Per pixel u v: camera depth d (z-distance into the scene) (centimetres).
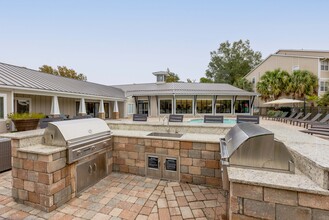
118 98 1688
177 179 345
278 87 1783
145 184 334
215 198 285
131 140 376
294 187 147
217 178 318
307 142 242
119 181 347
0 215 241
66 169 275
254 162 187
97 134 340
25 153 258
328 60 1819
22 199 265
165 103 2006
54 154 254
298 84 1694
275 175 171
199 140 327
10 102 745
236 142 208
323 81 1800
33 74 1078
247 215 162
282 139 263
